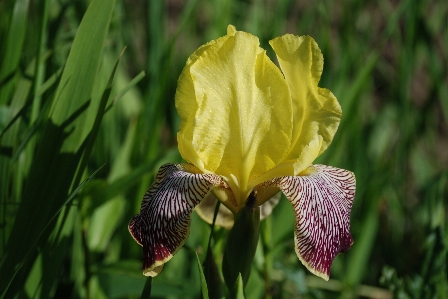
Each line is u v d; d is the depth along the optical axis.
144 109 0.50
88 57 0.38
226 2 0.55
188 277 0.53
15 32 0.42
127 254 0.49
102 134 0.49
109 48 0.52
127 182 0.43
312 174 0.37
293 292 0.52
